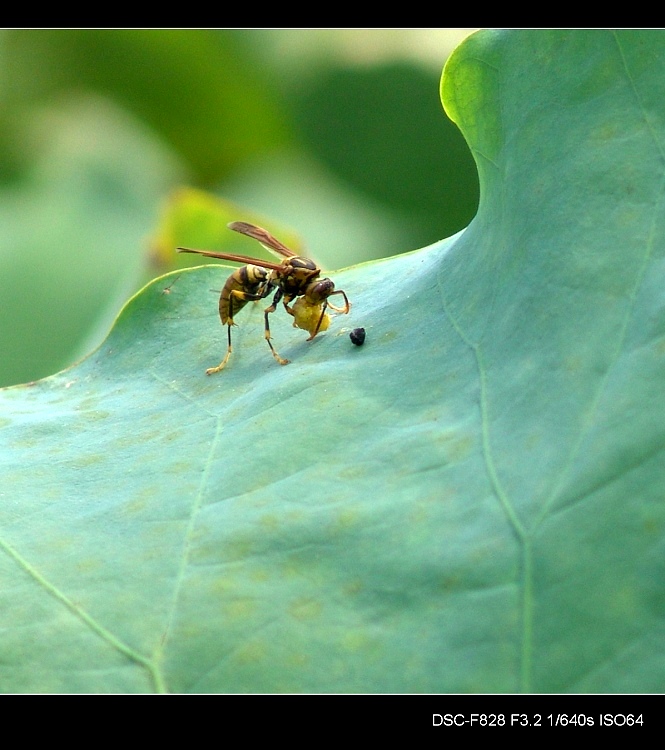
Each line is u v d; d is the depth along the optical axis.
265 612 0.33
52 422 0.37
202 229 0.46
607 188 0.34
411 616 0.32
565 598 0.32
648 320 0.33
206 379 0.37
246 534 0.34
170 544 0.34
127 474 0.35
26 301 0.55
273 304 0.38
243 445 0.35
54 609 0.33
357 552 0.33
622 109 0.34
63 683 0.33
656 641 0.31
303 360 0.36
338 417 0.35
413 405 0.34
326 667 0.32
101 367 0.38
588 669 0.31
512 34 0.35
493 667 0.32
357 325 0.37
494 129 0.35
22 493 0.35
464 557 0.32
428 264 0.37
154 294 0.39
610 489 0.32
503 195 0.35
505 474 0.33
